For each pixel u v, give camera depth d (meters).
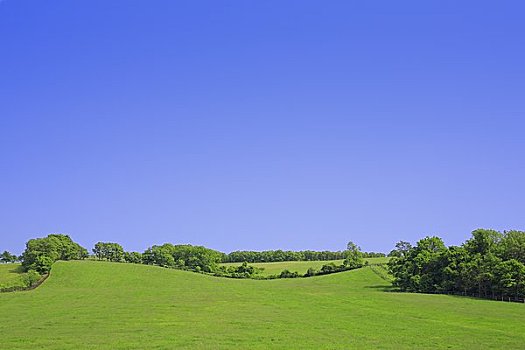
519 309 88.44
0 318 73.19
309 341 52.94
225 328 62.72
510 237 126.25
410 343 52.47
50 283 150.62
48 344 50.38
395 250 155.25
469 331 61.22
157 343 51.09
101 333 58.16
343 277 175.75
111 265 177.62
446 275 129.00
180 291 124.69
